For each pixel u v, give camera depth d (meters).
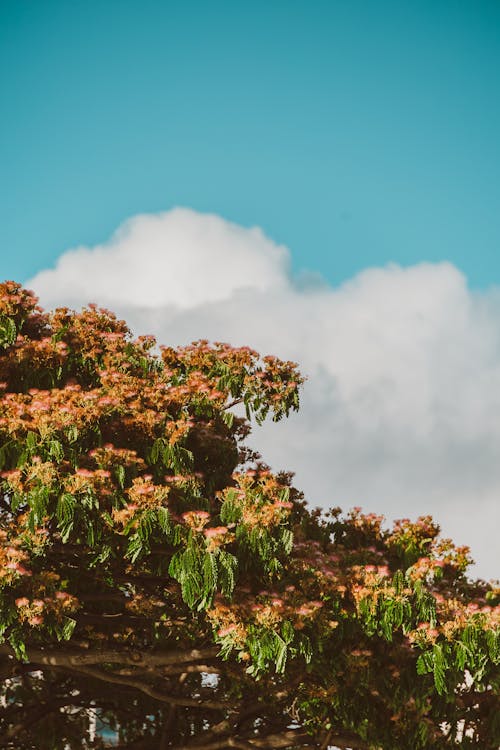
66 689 19.75
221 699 17.56
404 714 15.36
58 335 16.84
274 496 13.72
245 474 13.84
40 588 13.04
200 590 12.72
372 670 15.15
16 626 12.92
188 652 15.88
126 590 16.80
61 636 13.02
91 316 17.58
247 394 17.67
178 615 16.58
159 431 15.10
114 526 13.34
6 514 15.43
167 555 14.09
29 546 13.30
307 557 14.97
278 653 13.34
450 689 14.64
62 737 19.39
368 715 15.41
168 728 18.19
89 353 16.75
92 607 17.42
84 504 12.81
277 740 17.22
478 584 17.56
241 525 13.31
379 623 14.12
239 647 13.61
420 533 17.50
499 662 14.16
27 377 15.92
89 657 15.56
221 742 17.36
